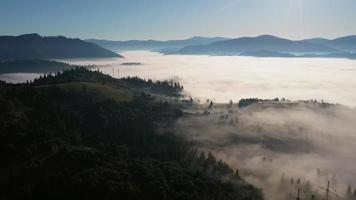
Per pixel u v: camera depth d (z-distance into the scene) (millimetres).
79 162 166375
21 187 153375
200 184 163875
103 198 144500
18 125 197375
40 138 188500
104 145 193625
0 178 162000
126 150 191000
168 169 170625
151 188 151125
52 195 147625
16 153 177000
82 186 148125
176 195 151000
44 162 168250
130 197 145750
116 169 160625
